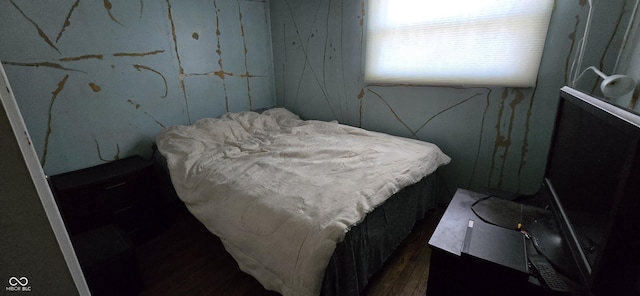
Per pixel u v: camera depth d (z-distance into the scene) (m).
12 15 1.58
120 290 1.41
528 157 1.91
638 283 0.63
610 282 0.66
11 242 0.39
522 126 1.88
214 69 2.67
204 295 1.47
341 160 1.78
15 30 1.60
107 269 1.34
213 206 1.53
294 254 1.08
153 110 2.30
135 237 1.94
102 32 1.93
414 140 2.22
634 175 0.57
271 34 3.13
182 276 1.61
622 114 0.64
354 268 1.20
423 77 2.19
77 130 1.92
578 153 0.95
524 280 0.93
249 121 2.66
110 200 1.79
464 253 1.02
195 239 1.98
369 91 2.57
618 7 1.43
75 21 1.80
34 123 1.74
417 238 1.93
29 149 0.38
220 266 1.69
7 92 0.35
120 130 2.13
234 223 1.35
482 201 1.39
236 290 1.50
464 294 1.10
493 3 1.76
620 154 0.66
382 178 1.50
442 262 1.11
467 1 1.85
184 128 2.24
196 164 1.85
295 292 1.06
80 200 1.67
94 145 2.01
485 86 1.94
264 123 2.73
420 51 2.14
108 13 1.94
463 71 1.99
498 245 1.05
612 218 0.62
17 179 0.38
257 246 1.23
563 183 1.07
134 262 1.44
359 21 2.44
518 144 1.92
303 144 2.16
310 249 1.04
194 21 2.43
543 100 1.77
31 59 1.68
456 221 1.24
